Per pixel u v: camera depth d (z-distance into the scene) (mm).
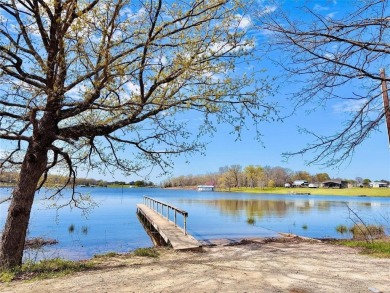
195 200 68250
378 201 70500
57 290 6148
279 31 3598
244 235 19109
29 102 7191
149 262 8781
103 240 17719
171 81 8664
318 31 3529
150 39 8031
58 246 15625
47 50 8008
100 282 6672
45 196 12883
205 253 10172
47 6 7324
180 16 8312
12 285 6574
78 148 10281
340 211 41156
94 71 7375
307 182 152875
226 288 6148
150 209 28422
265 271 7508
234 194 113312
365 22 3367
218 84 8734
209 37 8594
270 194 114750
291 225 25531
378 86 3771
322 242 12398
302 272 7406
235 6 8016
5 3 7254
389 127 4184
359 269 7699
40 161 8617
